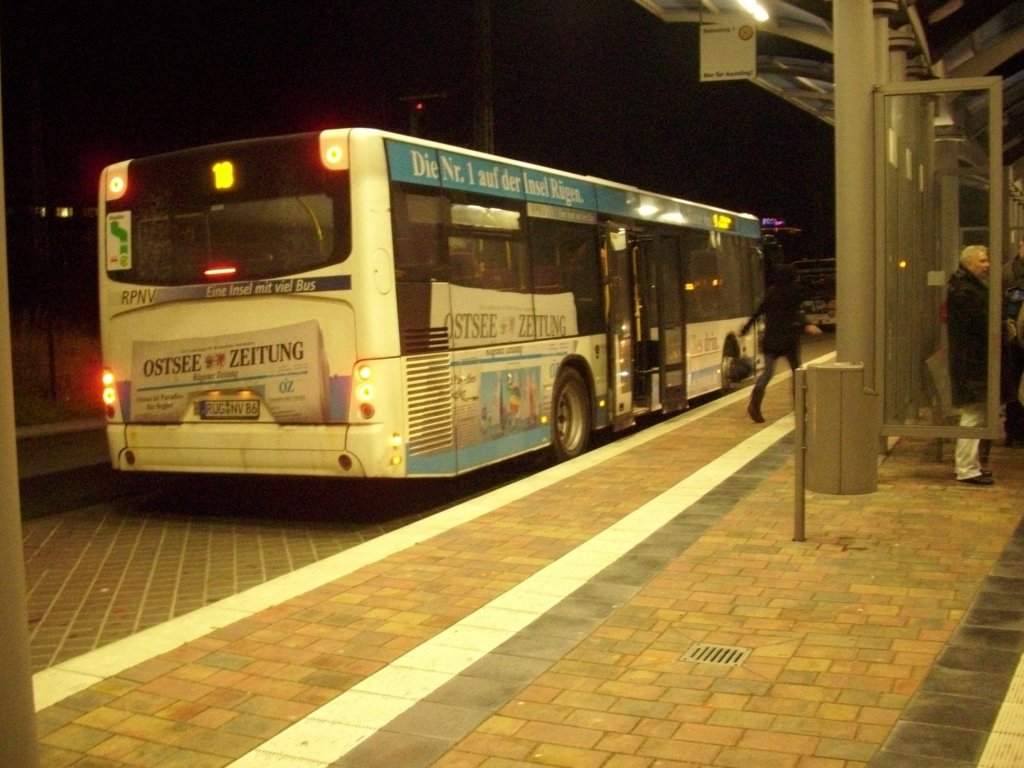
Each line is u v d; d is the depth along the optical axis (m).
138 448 9.94
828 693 4.94
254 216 9.37
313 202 9.12
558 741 4.55
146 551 8.96
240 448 9.43
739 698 4.92
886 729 4.53
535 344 11.45
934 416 9.96
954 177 10.74
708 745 4.45
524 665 5.42
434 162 9.80
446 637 5.88
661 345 15.05
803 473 7.64
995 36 16.75
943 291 10.53
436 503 10.94
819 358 26.33
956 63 17.66
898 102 10.78
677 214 16.22
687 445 12.25
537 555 7.53
